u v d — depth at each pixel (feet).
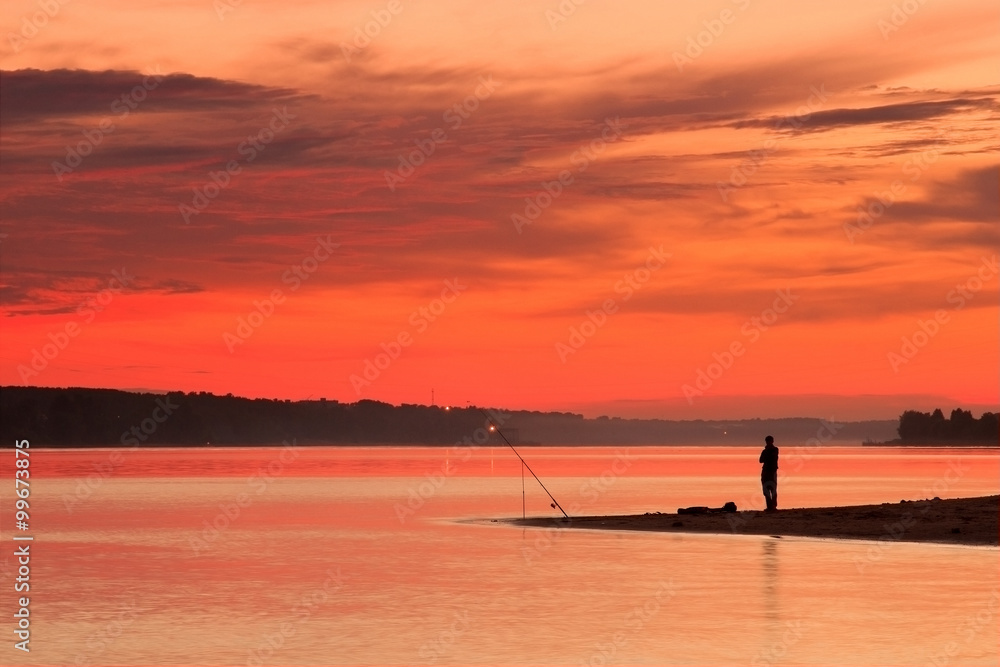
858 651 78.23
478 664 75.61
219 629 88.38
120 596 105.50
